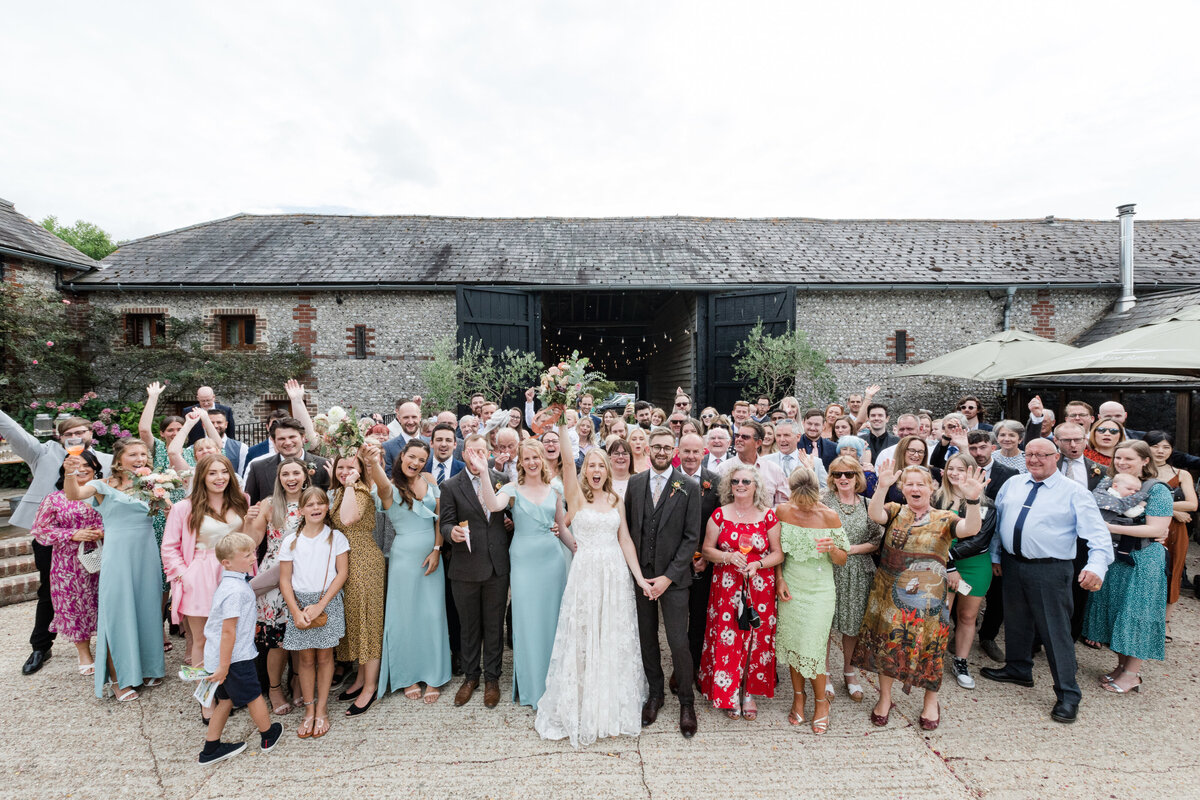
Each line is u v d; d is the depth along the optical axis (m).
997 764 2.91
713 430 4.36
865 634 3.37
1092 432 4.41
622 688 3.21
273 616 3.33
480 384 11.55
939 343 12.60
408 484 3.53
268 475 4.09
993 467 4.22
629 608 3.28
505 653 4.30
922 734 3.18
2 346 10.34
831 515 3.21
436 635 3.62
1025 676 3.71
